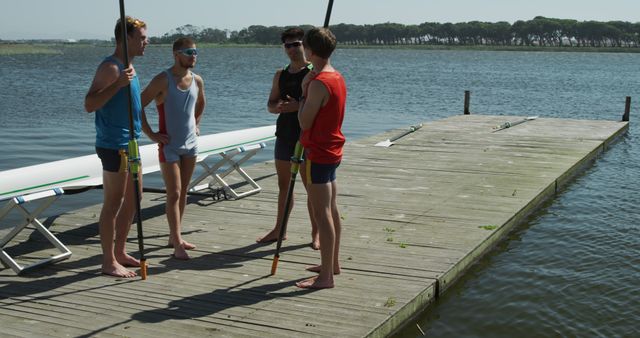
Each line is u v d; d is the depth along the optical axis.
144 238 5.69
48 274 4.77
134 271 4.84
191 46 4.93
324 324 3.98
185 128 5.07
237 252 5.33
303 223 6.22
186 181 5.28
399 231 6.04
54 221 6.23
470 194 7.61
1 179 5.23
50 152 12.92
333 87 4.16
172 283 4.61
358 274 4.88
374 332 3.94
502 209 6.93
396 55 133.50
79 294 4.38
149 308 4.16
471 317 4.85
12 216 8.06
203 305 4.22
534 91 34.34
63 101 24.53
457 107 25.02
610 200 8.43
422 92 32.75
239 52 149.50
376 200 7.27
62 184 5.70
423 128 13.87
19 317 4.00
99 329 3.84
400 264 5.12
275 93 5.31
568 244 6.61
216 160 11.59
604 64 87.38
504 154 10.53
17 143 13.98
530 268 5.89
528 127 14.24
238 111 22.05
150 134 5.01
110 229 4.70
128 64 4.29
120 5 4.28
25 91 29.64
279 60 89.31
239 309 4.17
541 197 7.93
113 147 4.51
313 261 5.12
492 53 160.00
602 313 5.00
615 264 6.05
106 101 4.29
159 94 4.98
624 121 15.82
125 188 4.71
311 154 4.28
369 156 10.24
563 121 15.56
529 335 4.63
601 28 175.50
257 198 7.28
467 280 5.52
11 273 4.78
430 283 4.74
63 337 3.73
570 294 5.34
